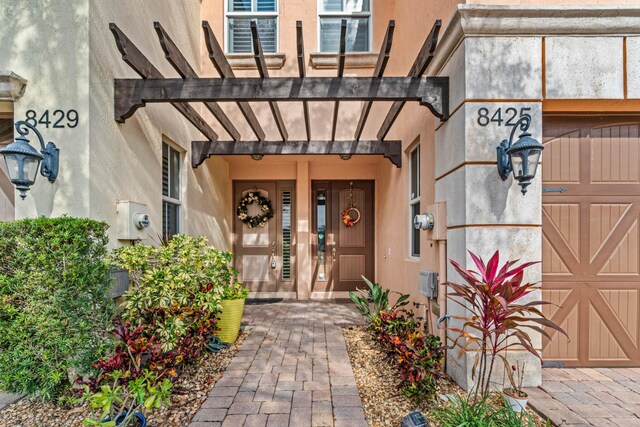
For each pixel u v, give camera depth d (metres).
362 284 6.31
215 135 4.62
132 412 1.93
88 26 2.53
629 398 2.41
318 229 6.36
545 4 2.58
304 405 2.40
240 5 5.31
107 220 2.70
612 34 2.61
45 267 2.18
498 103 2.60
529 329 2.62
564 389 2.53
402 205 4.41
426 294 3.09
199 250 3.16
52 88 2.53
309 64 5.17
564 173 2.89
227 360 3.20
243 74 5.14
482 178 2.59
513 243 2.58
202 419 2.23
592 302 2.88
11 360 2.19
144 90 2.84
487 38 2.60
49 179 2.50
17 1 2.55
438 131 3.11
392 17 5.18
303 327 4.28
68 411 2.29
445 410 2.14
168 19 3.84
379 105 5.19
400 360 2.44
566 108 2.76
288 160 5.98
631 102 2.67
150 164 3.38
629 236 2.89
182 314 2.87
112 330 2.34
